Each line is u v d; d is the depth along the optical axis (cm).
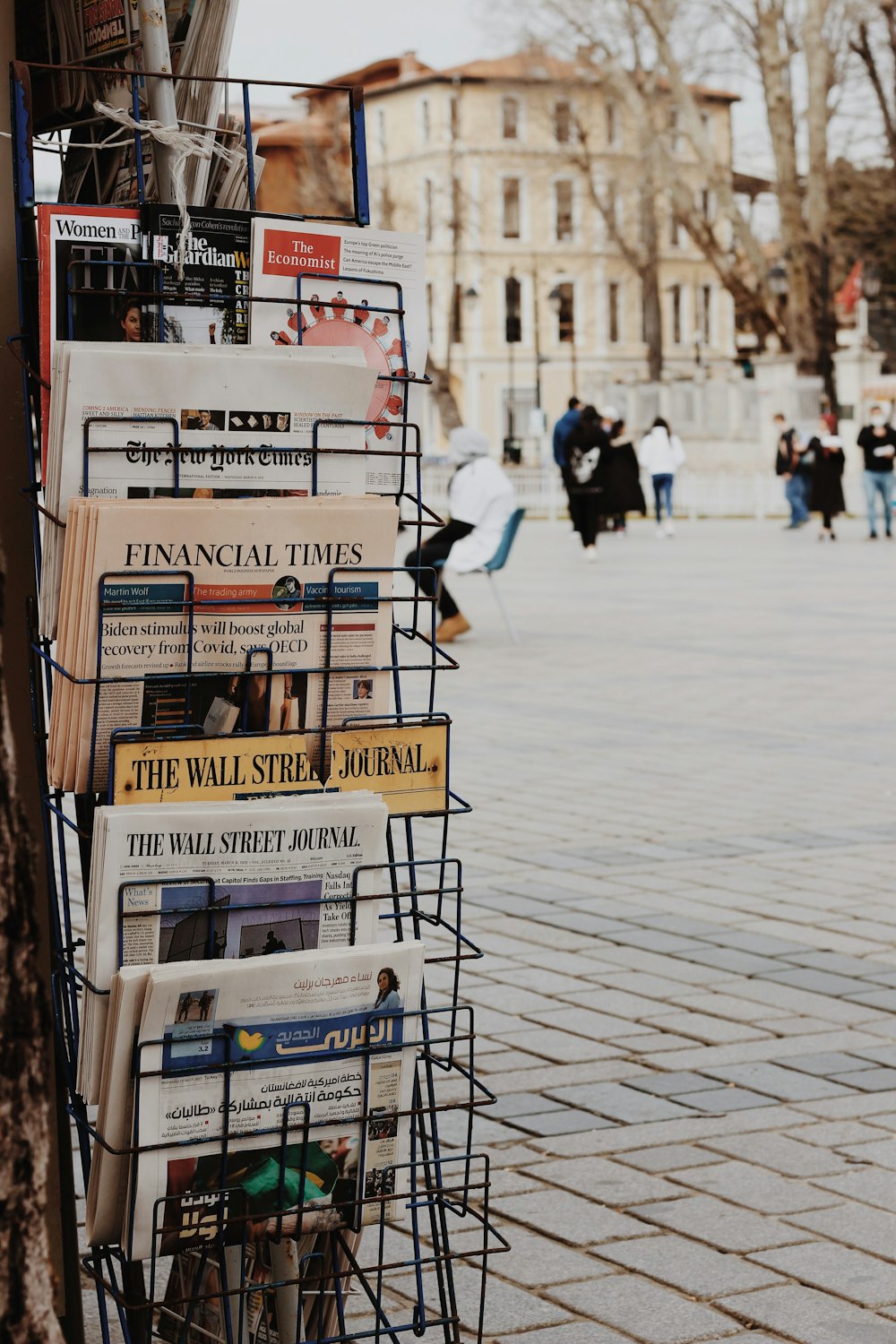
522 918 572
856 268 5116
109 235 235
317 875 230
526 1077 418
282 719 236
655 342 5978
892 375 5319
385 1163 237
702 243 4725
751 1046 443
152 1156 220
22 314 238
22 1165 159
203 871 223
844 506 2845
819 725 986
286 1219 231
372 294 253
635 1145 374
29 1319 159
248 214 243
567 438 2411
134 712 228
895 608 1650
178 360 228
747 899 597
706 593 1847
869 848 679
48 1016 164
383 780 244
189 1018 219
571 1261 315
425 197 7181
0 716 158
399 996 233
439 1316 291
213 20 247
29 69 236
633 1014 468
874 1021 464
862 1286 306
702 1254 319
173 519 225
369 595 239
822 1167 362
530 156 7469
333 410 238
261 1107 226
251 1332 235
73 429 226
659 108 4653
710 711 1042
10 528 244
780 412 4362
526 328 7625
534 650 1340
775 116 4425
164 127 239
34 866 162
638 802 775
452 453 1388
